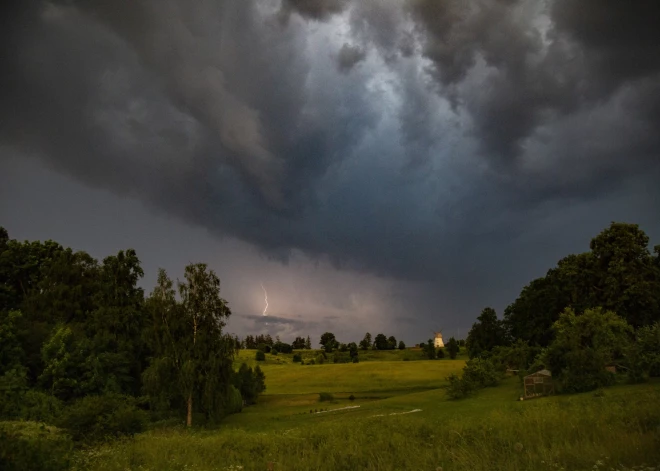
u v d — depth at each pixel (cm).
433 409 5688
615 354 5588
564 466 1220
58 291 6650
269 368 16125
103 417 3303
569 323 6303
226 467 1748
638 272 7106
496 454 1471
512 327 9781
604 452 1276
